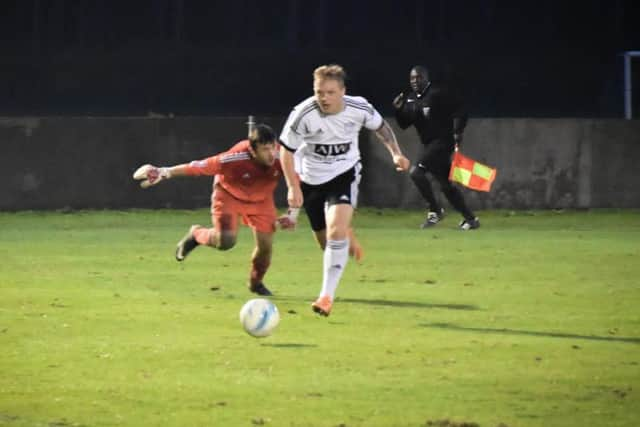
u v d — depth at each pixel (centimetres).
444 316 2555
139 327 2397
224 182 2748
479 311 2616
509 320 2512
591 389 1911
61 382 1938
